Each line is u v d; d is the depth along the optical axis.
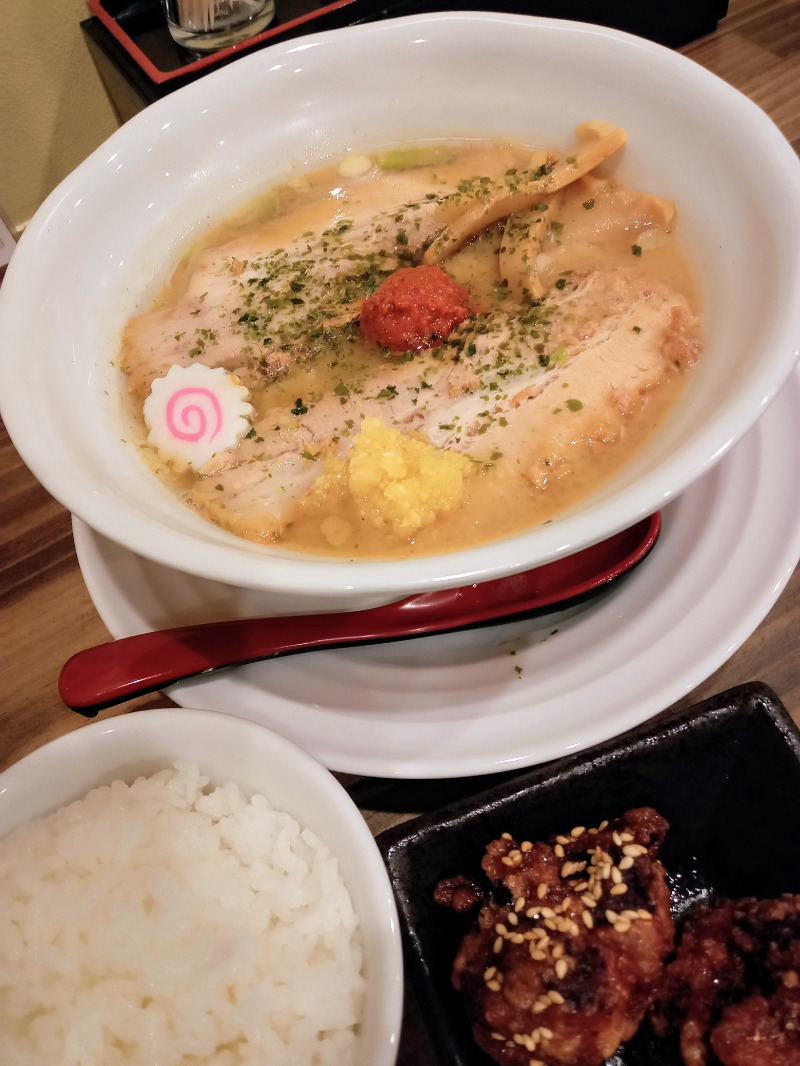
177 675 0.22
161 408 0.26
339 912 0.19
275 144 0.32
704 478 0.24
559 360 0.25
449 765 0.20
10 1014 0.19
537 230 0.28
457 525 0.23
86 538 0.24
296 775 0.20
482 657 0.22
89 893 0.20
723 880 0.21
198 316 0.29
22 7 0.44
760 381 0.19
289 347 0.28
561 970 0.19
